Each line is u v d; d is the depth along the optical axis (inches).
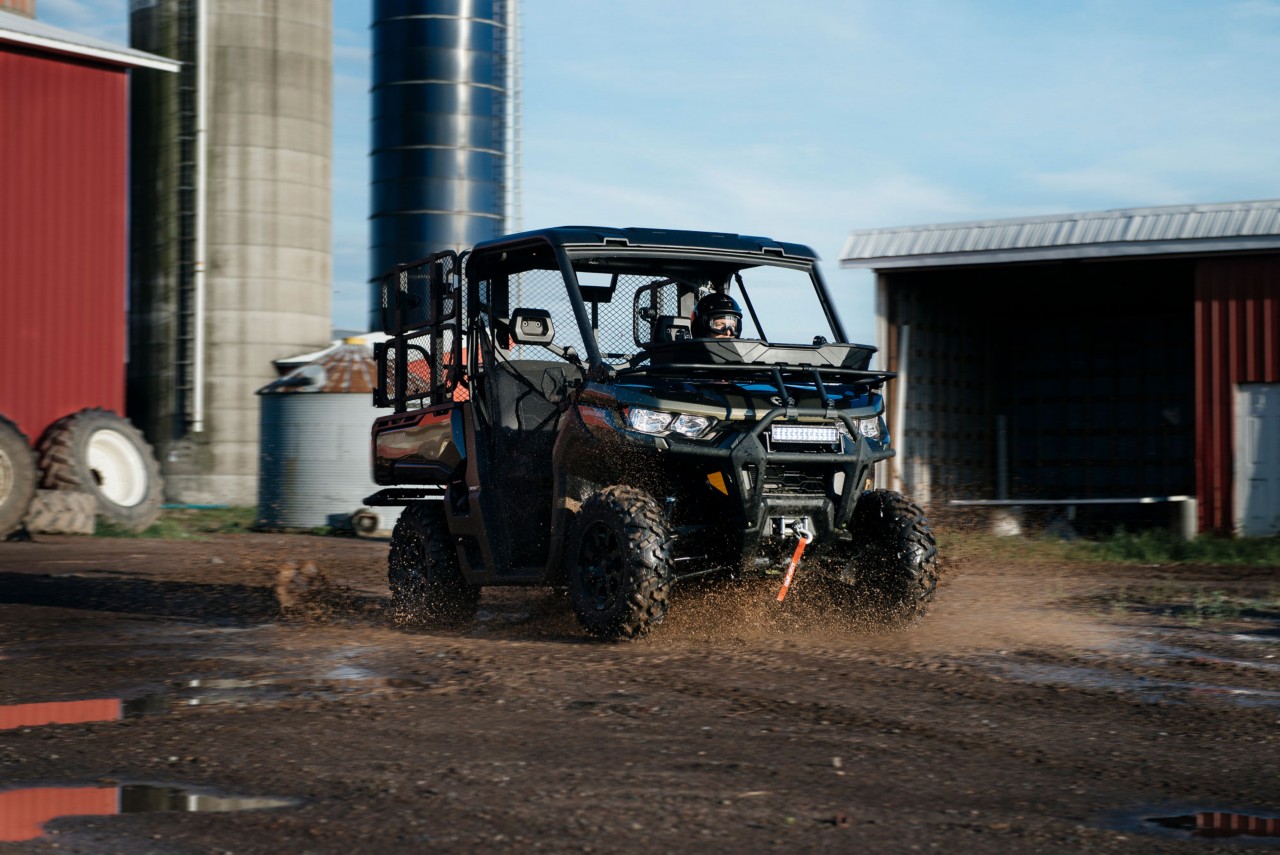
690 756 164.7
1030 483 904.9
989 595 397.7
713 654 245.9
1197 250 697.6
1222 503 698.2
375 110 1614.2
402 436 343.0
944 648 262.5
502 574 297.3
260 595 394.0
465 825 133.6
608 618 261.3
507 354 307.7
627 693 206.4
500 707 195.5
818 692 208.2
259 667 238.5
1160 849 127.7
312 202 1364.4
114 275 884.0
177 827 133.0
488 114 1606.8
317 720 186.2
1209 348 704.4
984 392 889.5
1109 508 856.3
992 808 142.5
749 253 315.6
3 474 711.7
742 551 265.4
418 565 327.3
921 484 798.5
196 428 1316.4
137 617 331.3
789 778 154.2
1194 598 390.0
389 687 214.5
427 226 1578.5
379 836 129.7
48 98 856.9
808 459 265.3
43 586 418.6
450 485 318.0
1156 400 876.0
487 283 314.7
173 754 165.0
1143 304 871.7
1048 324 906.7
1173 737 180.2
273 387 906.1
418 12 1587.1
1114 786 152.9
